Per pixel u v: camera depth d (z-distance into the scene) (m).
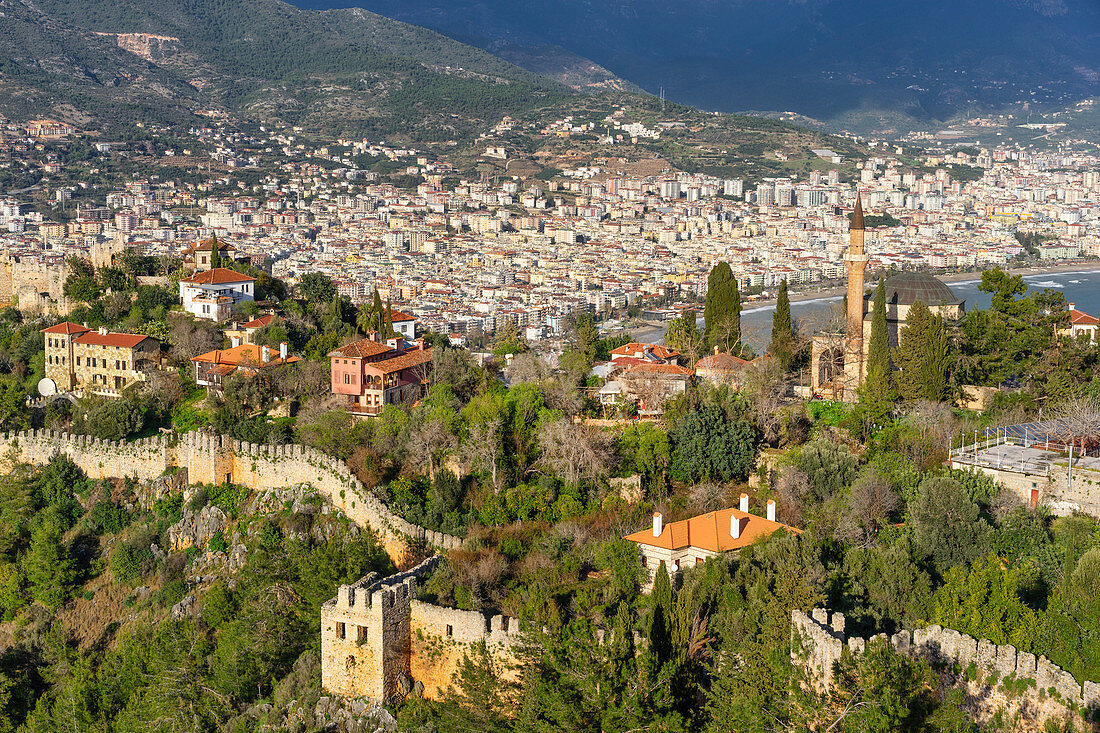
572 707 84.25
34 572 151.00
